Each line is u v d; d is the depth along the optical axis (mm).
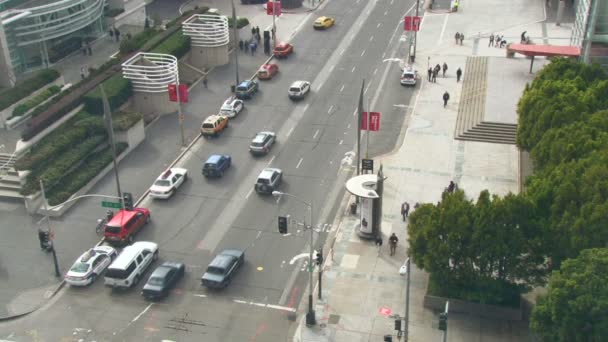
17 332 52781
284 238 62906
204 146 79062
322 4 127500
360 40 109875
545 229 50312
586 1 83062
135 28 111625
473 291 51719
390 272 57812
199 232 64062
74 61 98938
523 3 123438
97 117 78750
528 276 51094
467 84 92688
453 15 119125
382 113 85688
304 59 102938
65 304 55625
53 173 69750
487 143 78125
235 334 51875
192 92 92375
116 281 56406
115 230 61469
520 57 100125
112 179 72812
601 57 83062
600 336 42219
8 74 87125
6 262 60625
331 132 81562
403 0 128500
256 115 86125
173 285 57188
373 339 50750
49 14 92812
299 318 53344
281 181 71500
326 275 57750
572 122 62469
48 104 79625
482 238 49875
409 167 73438
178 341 51312
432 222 51750
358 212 66250
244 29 113625
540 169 61312
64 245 62625
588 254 44188
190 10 112312
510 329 51188
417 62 100438
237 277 58031
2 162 72812
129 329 52688
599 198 49281
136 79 85062
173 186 69375
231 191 70312
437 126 82250
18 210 67938
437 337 50531
